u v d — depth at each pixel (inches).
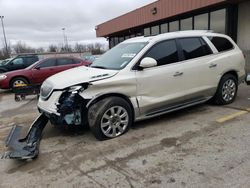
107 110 164.9
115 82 167.6
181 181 117.1
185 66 198.1
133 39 214.4
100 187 116.5
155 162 135.6
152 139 165.6
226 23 454.0
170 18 565.3
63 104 160.4
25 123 227.1
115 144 161.2
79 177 126.0
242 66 244.2
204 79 211.6
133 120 182.1
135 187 114.8
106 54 215.6
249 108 222.7
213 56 218.7
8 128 215.6
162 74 185.8
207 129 177.8
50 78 186.9
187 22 544.4
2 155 156.7
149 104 182.5
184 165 130.8
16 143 159.2
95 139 171.5
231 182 114.1
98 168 133.4
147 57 180.5
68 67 442.3
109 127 168.2
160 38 192.9
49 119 178.1
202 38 216.8
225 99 234.5
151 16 600.7
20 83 416.5
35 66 427.8
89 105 164.9
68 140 173.3
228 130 173.9
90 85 161.8
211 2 434.0
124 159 141.2
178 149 149.3
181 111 223.8
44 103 175.9
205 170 125.0
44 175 129.9
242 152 141.2
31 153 145.3
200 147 150.0
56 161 144.0
